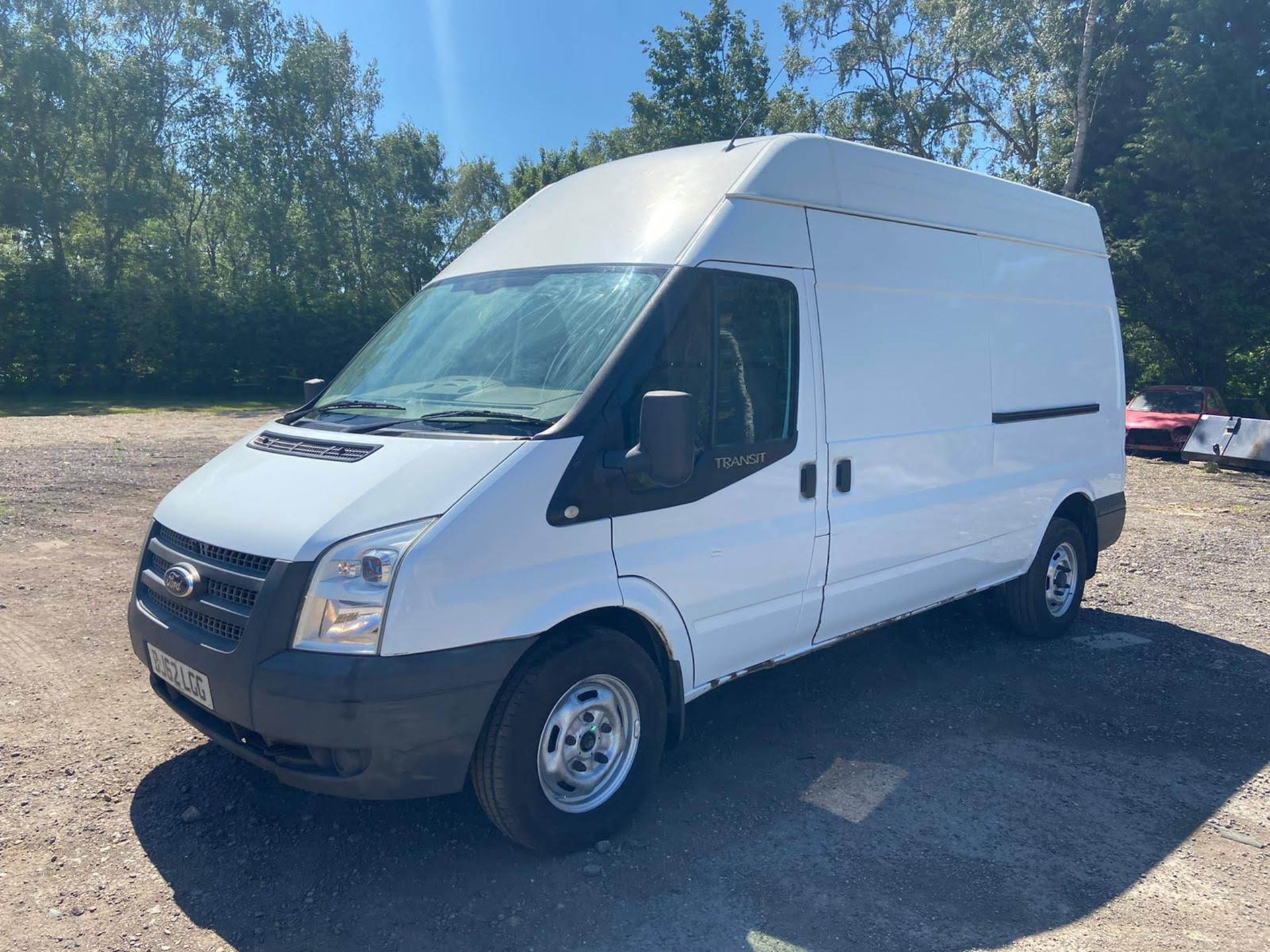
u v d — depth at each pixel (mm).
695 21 32375
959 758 4531
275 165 37531
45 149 32312
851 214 4652
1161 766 4477
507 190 58062
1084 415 6457
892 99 31531
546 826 3480
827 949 3053
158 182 35188
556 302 4043
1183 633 6609
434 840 3682
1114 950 3076
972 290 5395
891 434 4812
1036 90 27797
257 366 33656
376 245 40375
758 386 4105
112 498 10398
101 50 34438
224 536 3439
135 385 32469
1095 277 6645
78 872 3406
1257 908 3334
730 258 4008
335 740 3084
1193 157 21156
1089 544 6734
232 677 3221
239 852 3566
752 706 5145
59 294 30672
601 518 3527
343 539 3170
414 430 3652
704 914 3232
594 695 3637
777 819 3900
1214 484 14117
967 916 3242
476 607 3217
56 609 6402
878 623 5012
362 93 39250
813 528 4367
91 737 4500
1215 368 24000
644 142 33344
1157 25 23312
